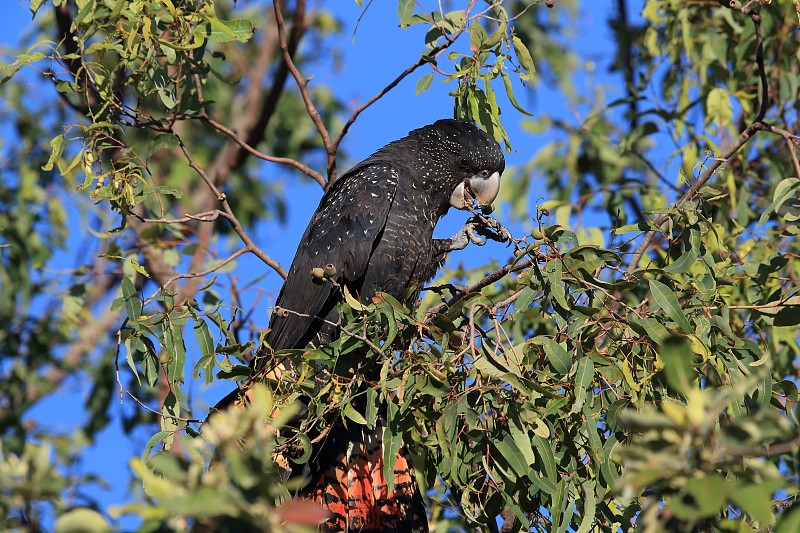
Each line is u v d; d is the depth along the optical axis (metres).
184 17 9.58
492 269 11.47
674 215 8.31
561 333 7.52
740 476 4.59
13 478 4.71
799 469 8.29
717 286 8.41
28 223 13.93
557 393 7.45
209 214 10.31
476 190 11.36
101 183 9.41
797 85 11.54
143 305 8.40
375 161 11.16
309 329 10.58
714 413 4.32
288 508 4.18
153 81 9.87
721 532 5.12
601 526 7.81
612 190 12.95
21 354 13.97
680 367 4.39
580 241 11.01
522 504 7.68
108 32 9.76
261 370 7.64
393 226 10.61
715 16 12.27
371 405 7.24
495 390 7.04
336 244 10.43
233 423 4.55
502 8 9.60
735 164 11.74
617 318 7.36
